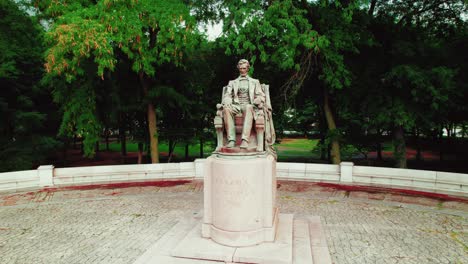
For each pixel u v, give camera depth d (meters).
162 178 13.84
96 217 8.67
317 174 13.10
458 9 15.52
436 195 10.63
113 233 7.42
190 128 20.08
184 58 16.81
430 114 15.13
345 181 12.66
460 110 16.50
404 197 10.46
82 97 14.24
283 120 20.08
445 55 14.91
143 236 7.20
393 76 13.81
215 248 5.77
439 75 13.08
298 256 5.70
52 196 11.09
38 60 17.59
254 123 6.57
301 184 12.59
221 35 14.74
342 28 14.41
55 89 15.53
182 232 6.98
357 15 15.30
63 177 12.78
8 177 11.89
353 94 16.06
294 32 13.06
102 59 11.37
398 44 14.62
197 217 8.00
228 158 5.94
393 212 8.92
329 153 23.59
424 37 16.77
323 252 6.07
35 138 18.11
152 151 16.62
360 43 14.98
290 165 13.42
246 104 6.71
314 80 18.06
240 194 5.78
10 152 17.23
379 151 25.66
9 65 15.49
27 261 6.02
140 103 16.92
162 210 9.24
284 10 13.20
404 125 14.99
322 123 22.06
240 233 5.80
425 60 15.16
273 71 17.16
